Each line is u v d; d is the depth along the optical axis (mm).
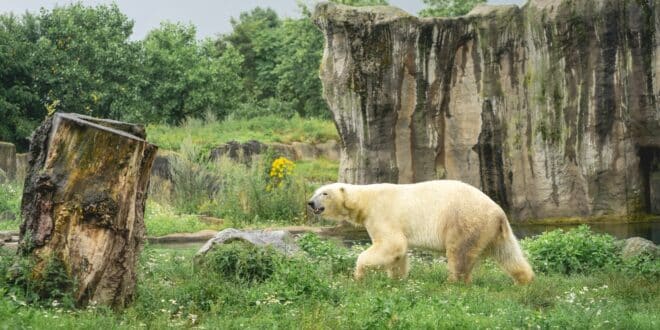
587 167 22344
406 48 22984
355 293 8711
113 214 7367
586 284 9938
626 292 8930
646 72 21891
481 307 7785
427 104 23250
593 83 22188
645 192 22906
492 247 9930
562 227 21422
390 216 10125
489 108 23031
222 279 8922
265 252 9641
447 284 9547
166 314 7266
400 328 6465
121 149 7402
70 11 39312
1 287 7148
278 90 49500
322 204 10320
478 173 23203
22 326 6016
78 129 7355
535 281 9734
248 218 21578
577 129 22391
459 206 9859
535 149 22828
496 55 22969
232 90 44625
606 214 22391
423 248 10164
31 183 7566
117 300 7496
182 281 9164
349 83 23062
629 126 22141
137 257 7898
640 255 11414
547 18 22375
